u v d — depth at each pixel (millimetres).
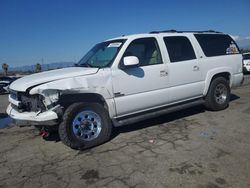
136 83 4969
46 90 4227
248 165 3578
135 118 5086
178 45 5766
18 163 4176
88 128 4613
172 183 3223
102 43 5781
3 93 19797
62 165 3980
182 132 5133
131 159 4012
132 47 5059
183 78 5680
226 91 6629
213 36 6570
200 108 6969
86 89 4438
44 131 4809
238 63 6953
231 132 4941
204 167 3582
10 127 6570
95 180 3441
